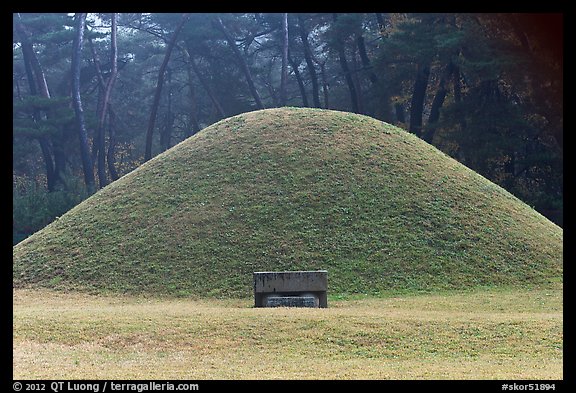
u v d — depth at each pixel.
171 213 21.12
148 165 24.52
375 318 13.13
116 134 52.31
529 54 34.19
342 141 23.86
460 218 20.72
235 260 18.94
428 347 11.77
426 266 18.66
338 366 10.61
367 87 49.59
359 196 21.22
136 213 21.48
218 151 23.84
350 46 45.53
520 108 35.59
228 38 44.91
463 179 23.14
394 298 17.00
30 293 18.22
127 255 19.61
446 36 34.25
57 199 36.09
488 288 17.83
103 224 21.30
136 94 54.47
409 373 10.11
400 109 43.12
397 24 38.00
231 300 17.22
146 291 18.02
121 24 49.25
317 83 49.66
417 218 20.47
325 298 15.94
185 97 55.34
